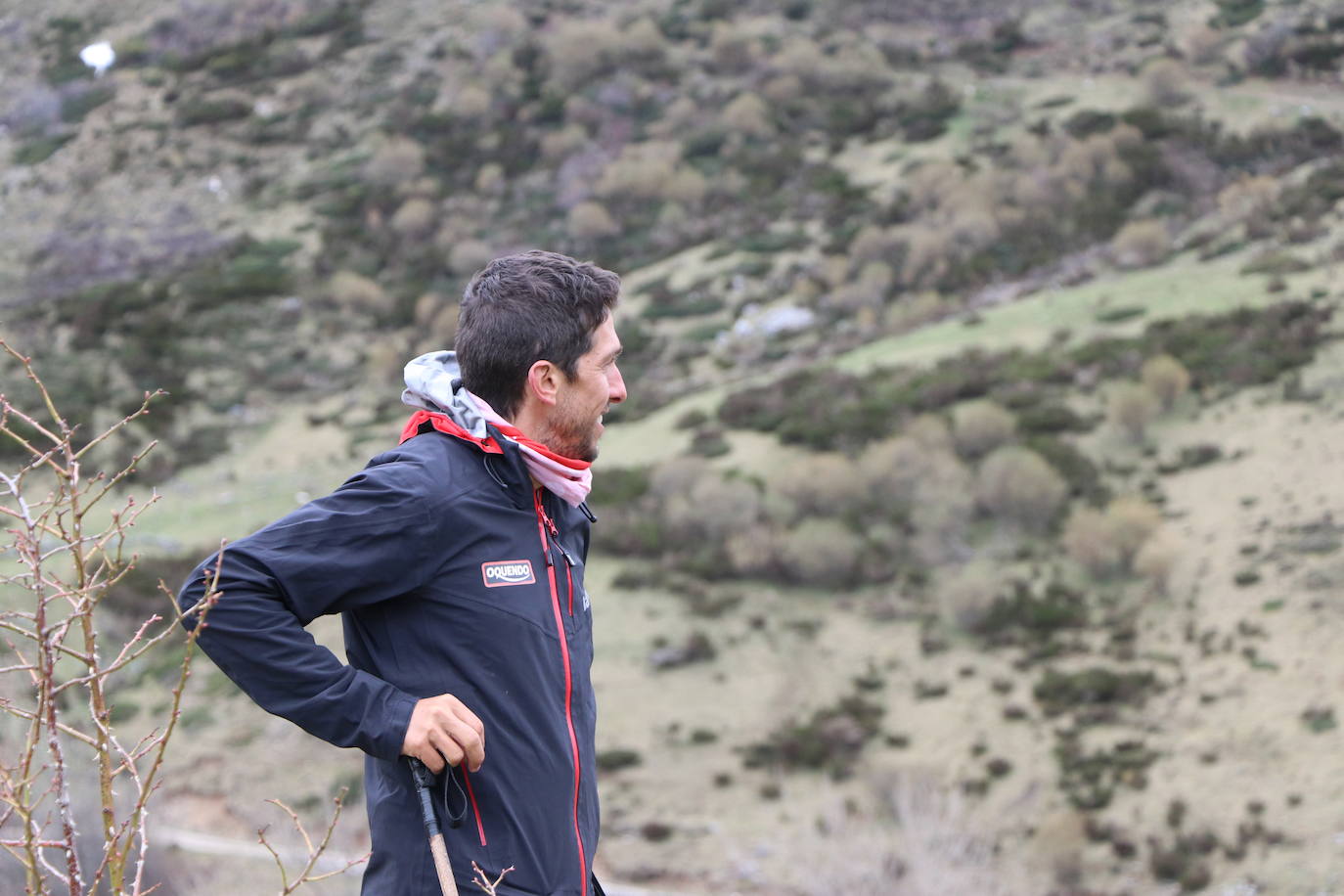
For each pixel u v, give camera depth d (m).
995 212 52.50
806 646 26.39
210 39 84.38
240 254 63.00
